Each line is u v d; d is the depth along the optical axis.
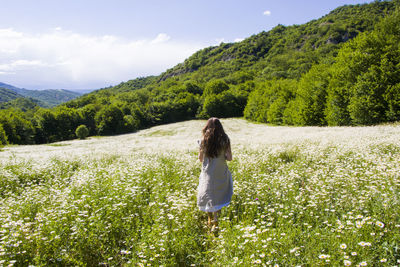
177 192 5.16
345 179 5.21
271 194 4.80
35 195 5.80
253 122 57.41
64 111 69.62
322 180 5.49
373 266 2.61
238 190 4.98
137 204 4.71
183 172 6.98
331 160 7.36
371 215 3.59
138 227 3.87
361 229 3.08
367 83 21.61
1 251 3.08
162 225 3.64
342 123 25.67
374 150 7.85
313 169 6.70
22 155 14.80
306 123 35.44
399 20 22.31
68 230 3.74
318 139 12.12
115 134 67.19
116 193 4.96
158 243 3.23
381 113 21.16
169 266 3.01
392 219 3.25
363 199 3.98
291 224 3.57
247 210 4.31
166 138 34.25
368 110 21.42
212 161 4.08
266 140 14.66
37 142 65.31
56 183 7.41
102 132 67.69
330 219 3.71
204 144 4.08
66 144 35.84
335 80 26.59
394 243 2.73
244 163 7.42
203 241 3.60
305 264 2.73
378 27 23.55
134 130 70.62
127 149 15.32
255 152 10.11
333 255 2.67
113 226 3.81
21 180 8.34
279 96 50.69
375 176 5.00
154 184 5.93
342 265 2.60
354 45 25.17
